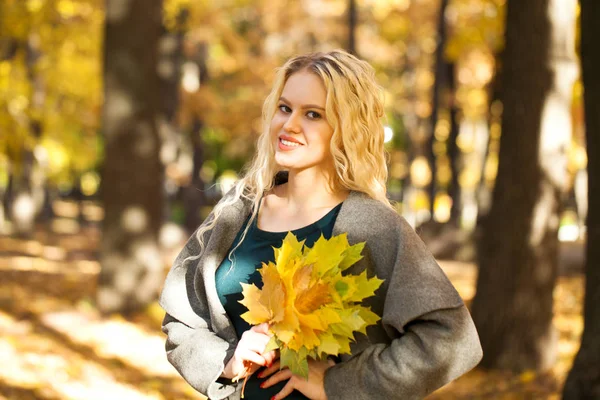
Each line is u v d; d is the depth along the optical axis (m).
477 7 17.23
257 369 2.40
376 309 2.35
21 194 23.55
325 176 2.48
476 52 21.78
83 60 22.05
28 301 10.84
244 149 26.20
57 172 29.03
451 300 2.24
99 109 24.70
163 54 19.97
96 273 14.79
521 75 7.95
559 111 7.96
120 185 10.69
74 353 8.30
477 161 33.59
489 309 8.22
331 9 25.23
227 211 2.55
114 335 9.43
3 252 18.55
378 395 2.23
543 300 8.13
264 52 25.14
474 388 7.57
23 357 7.68
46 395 6.52
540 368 8.11
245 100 24.70
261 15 24.95
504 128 8.14
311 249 2.25
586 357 4.97
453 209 24.39
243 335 2.30
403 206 27.75
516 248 8.11
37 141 21.59
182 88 24.38
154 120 10.82
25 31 17.25
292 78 2.44
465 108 26.12
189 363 2.48
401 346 2.23
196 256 2.59
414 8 24.19
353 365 2.28
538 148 7.98
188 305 2.61
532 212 8.05
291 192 2.50
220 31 24.00
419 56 25.89
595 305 5.00
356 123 2.38
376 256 2.33
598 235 5.03
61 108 24.72
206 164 35.16
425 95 26.55
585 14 5.07
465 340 2.22
